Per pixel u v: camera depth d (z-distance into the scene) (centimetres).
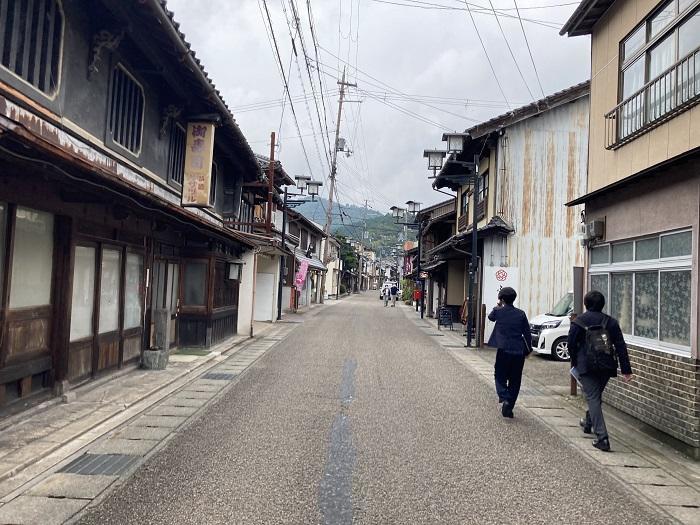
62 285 725
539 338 1417
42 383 712
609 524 432
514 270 1659
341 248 6419
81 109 761
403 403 845
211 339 1368
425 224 3256
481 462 573
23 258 649
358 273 7869
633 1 862
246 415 740
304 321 2480
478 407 843
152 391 852
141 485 481
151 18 712
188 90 1016
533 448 634
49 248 707
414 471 536
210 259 1351
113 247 902
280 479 502
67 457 551
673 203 698
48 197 668
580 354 669
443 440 650
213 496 459
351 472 527
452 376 1126
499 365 790
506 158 1745
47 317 707
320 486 488
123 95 907
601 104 968
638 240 799
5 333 605
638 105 827
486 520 429
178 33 772
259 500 453
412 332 2102
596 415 646
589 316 673
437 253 2220
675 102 725
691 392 626
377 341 1722
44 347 704
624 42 900
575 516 444
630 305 814
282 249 2008
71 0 714
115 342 923
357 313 3181
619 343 655
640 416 746
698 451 611
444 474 531
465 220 2225
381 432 673
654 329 740
